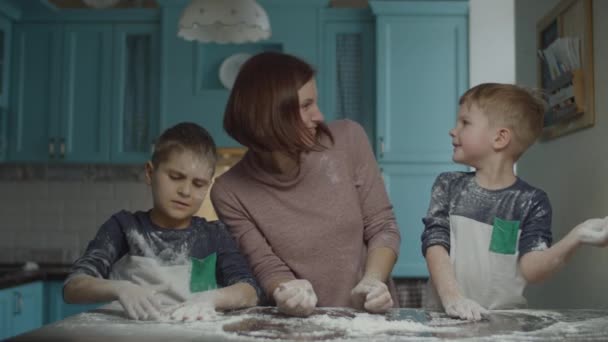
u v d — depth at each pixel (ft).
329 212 3.87
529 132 3.89
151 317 2.81
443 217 3.95
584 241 3.21
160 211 3.50
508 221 3.73
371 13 11.07
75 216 11.96
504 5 10.80
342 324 2.74
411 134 10.80
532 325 2.71
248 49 11.29
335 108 11.03
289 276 3.77
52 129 11.07
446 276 3.54
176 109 10.85
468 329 2.60
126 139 11.06
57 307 9.86
